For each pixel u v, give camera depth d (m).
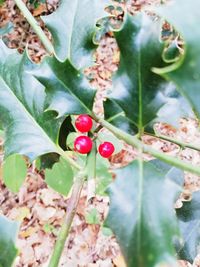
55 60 0.13
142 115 0.12
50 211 0.58
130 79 0.11
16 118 0.16
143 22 0.11
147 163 0.12
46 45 0.17
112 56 0.72
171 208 0.11
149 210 0.11
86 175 0.14
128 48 0.11
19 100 0.16
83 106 0.13
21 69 0.16
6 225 0.11
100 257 0.53
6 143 0.16
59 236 0.13
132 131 0.13
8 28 0.34
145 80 0.11
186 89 0.08
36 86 0.16
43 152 0.16
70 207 0.13
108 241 0.54
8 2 0.76
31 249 0.55
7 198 0.58
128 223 0.11
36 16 0.75
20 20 0.75
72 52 0.16
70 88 0.13
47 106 0.14
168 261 0.10
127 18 0.11
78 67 0.16
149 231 0.11
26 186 0.59
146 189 0.11
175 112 0.14
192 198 0.16
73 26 0.17
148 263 0.10
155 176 0.11
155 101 0.12
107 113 0.14
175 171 0.16
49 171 0.21
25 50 0.16
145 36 0.11
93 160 0.14
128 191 0.11
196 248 0.16
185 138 0.61
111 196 0.11
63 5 0.17
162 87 0.11
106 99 0.14
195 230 0.16
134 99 0.12
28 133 0.16
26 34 0.74
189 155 0.59
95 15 0.16
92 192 0.14
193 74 0.08
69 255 0.54
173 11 0.08
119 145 0.22
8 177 0.24
